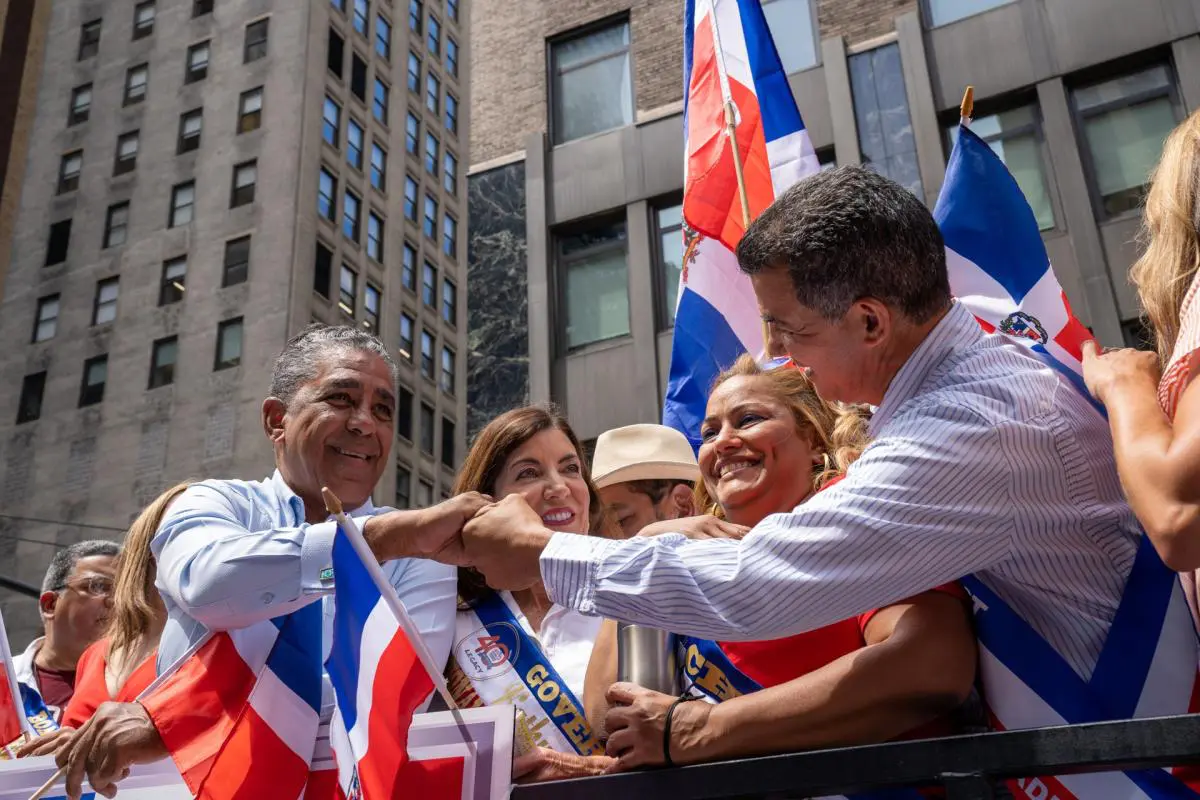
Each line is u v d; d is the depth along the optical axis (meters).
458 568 2.75
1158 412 1.79
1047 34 12.89
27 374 46.44
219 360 42.75
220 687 2.42
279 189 44.25
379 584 2.17
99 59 50.97
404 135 52.16
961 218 3.14
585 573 2.05
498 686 2.58
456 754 2.15
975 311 3.04
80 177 49.00
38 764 2.51
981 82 12.98
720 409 2.58
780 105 4.91
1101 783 1.91
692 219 4.64
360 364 2.98
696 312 4.47
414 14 55.09
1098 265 12.01
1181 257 1.95
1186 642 1.90
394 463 46.44
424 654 2.12
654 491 4.07
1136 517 1.92
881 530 1.91
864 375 2.17
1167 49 12.44
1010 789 1.96
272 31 47.31
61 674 4.64
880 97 13.27
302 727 2.44
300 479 2.94
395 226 50.06
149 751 2.37
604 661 2.41
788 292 2.16
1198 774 1.88
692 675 2.27
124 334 45.12
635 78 14.63
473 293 14.24
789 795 1.81
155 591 3.42
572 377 13.66
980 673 2.08
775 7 14.17
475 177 14.84
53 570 4.76
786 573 1.93
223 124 46.50
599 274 14.07
